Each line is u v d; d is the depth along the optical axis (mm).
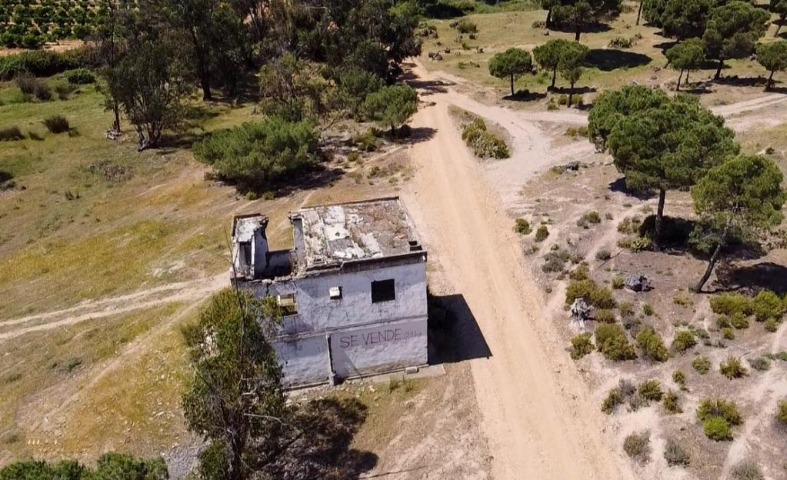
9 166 59188
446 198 48625
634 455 26000
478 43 93875
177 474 26422
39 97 79688
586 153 54438
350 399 30031
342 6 76938
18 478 19875
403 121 59594
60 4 117188
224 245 43875
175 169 57750
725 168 31172
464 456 26828
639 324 32906
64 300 39562
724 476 24406
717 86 66688
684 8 72438
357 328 29906
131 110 60688
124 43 70125
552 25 97125
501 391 30062
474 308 35969
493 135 59375
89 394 31516
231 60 76438
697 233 34312
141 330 35844
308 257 29078
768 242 38969
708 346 31016
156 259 43062
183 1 71750
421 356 31516
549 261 39094
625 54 81188
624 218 43062
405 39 75125
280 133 52125
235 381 21938
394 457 26938
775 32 81000
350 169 55031
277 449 27250
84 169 58375
